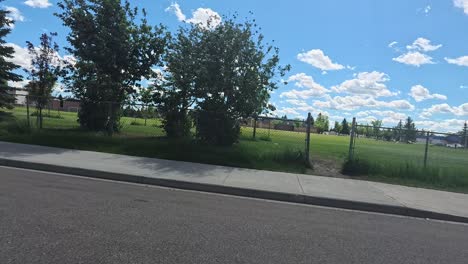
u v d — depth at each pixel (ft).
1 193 22.82
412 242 19.58
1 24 77.97
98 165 34.63
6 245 14.69
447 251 18.42
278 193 29.14
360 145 106.63
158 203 23.80
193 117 52.19
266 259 15.38
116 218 19.45
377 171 41.16
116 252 14.78
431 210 26.99
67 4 58.13
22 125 54.13
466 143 46.16
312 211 25.67
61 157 37.55
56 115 111.96
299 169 41.06
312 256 16.17
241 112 51.26
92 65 59.57
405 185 37.24
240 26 50.88
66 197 23.15
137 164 37.01
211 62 50.29
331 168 43.01
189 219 20.47
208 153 45.19
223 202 26.09
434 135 48.73
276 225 20.81
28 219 18.02
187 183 30.53
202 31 52.29
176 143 49.01
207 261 14.62
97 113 60.29
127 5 59.93
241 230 19.20
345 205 28.12
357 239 19.34
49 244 15.08
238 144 54.34
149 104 58.03
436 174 39.86
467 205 29.66
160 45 60.59
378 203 27.86
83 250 14.73
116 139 49.70
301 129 163.73
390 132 57.16
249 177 34.76
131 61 60.13
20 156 36.22
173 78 57.06
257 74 50.93
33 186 25.64
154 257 14.58
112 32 58.59
